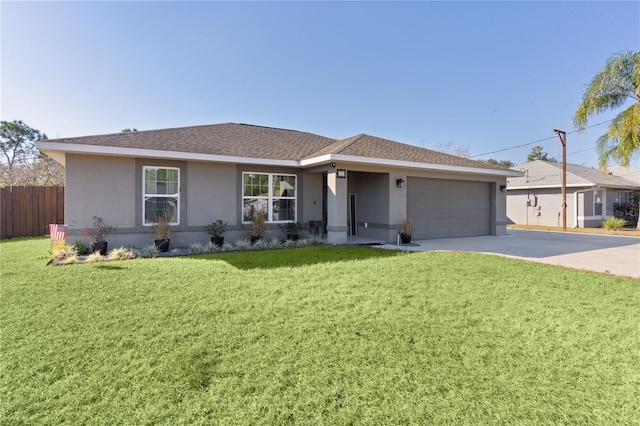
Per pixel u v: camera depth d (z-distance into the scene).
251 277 6.12
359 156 10.91
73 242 9.27
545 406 2.41
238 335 3.58
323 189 13.06
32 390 2.58
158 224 9.84
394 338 3.53
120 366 2.94
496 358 3.11
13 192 13.48
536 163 25.23
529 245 11.74
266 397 2.51
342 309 4.41
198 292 5.14
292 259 8.09
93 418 2.27
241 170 11.48
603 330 3.78
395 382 2.71
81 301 4.68
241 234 11.45
